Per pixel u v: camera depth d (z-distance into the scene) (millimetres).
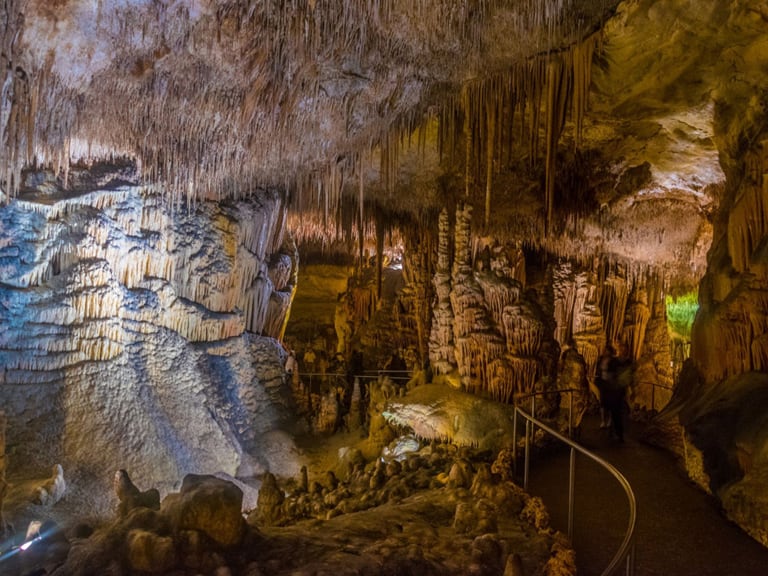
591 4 5672
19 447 7074
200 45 5832
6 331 7352
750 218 6520
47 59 5656
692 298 15297
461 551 4344
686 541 4750
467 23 5938
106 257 8547
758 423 5285
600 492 5953
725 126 7180
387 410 8555
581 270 12500
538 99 6805
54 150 7258
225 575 3609
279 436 9922
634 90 7086
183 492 4090
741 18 5523
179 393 8898
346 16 5695
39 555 4430
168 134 7812
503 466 6223
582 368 9227
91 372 8047
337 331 18500
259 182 10336
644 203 11250
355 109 7586
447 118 8180
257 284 10812
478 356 8266
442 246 9148
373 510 5414
